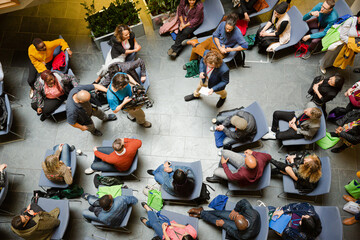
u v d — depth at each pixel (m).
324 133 4.44
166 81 5.82
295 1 6.33
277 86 5.70
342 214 4.79
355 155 5.12
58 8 6.37
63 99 5.14
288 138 4.80
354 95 4.73
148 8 6.02
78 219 4.90
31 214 4.29
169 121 5.52
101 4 6.37
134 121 5.54
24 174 5.24
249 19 5.78
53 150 4.93
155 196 4.81
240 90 5.70
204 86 5.11
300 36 5.33
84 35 6.21
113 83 4.00
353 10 6.04
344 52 5.07
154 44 6.13
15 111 5.65
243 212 4.12
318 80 4.95
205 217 4.57
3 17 6.33
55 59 5.32
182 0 5.51
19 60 6.04
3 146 5.41
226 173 4.48
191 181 4.27
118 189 4.71
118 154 4.40
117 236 4.79
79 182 5.14
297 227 4.18
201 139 5.36
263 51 5.93
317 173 4.13
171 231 4.10
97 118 5.56
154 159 5.26
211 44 5.40
